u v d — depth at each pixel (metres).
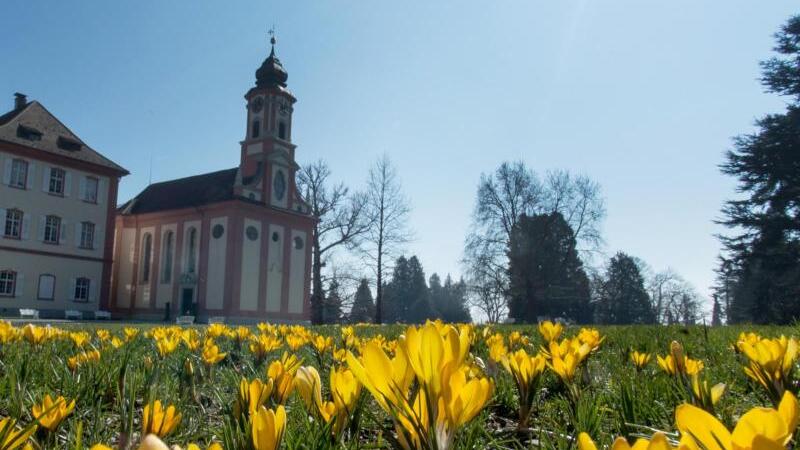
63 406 1.55
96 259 44.19
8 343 4.41
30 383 2.74
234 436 1.38
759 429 0.55
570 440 1.62
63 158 42.34
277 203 49.03
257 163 49.06
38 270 40.69
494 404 2.29
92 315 43.44
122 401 1.81
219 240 45.72
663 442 0.51
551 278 46.78
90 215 44.12
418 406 0.90
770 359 1.73
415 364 0.86
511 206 46.94
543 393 2.60
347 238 48.94
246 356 4.09
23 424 2.05
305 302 49.94
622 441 0.55
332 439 1.36
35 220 40.75
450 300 99.88
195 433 1.86
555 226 47.09
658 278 83.19
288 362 1.72
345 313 52.34
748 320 45.16
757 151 38.03
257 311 45.66
